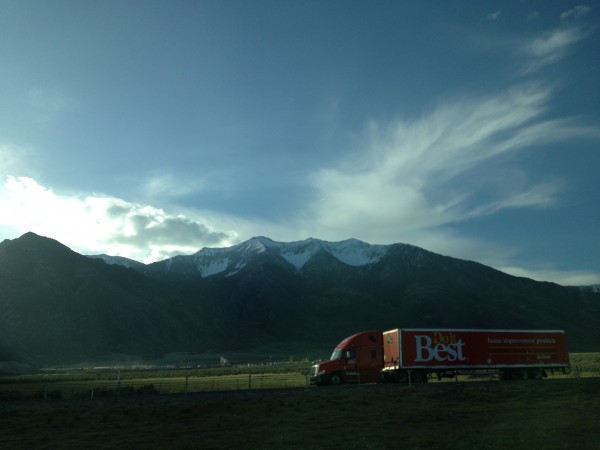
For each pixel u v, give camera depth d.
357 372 47.28
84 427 26.20
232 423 25.97
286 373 107.12
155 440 22.12
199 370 150.50
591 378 48.38
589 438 19.75
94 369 195.62
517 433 21.23
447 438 20.64
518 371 49.66
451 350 47.78
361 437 21.30
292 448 19.39
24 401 42.09
